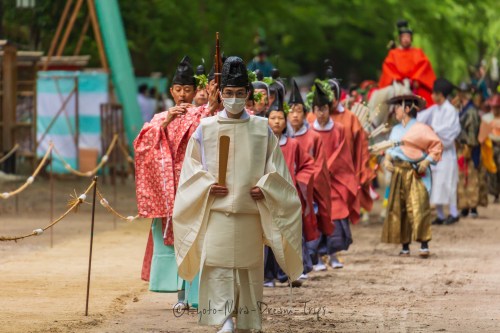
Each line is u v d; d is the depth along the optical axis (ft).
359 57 253.65
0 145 165.37
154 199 65.46
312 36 232.73
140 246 100.27
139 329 60.64
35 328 60.39
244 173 55.62
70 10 190.29
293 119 81.30
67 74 171.12
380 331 60.59
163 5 199.62
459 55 210.59
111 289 75.15
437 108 127.65
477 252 101.04
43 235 107.55
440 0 202.90
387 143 98.58
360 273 86.33
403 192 97.60
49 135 172.04
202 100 68.39
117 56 171.22
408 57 137.28
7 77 164.35
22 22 187.01
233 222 55.83
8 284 76.54
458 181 137.39
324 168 82.28
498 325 62.75
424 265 91.56
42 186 159.43
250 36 205.57
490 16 206.59
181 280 65.57
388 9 208.33
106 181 172.55
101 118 172.24
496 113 160.66
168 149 65.21
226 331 56.24
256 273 56.75
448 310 67.97
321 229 83.35
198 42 203.31
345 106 118.62
